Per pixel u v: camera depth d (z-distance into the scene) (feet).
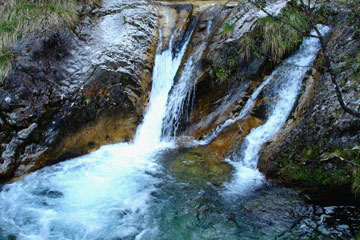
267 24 20.33
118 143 20.75
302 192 14.58
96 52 21.48
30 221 14.35
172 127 21.53
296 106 18.07
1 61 18.62
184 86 21.84
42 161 18.37
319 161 14.82
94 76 20.49
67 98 19.60
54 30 20.72
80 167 18.60
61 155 18.98
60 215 14.71
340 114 15.24
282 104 18.90
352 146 14.11
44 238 13.33
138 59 22.34
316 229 12.62
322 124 15.76
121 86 20.95
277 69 20.48
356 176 13.43
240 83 20.85
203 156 18.94
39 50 19.70
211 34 22.95
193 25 24.56
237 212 14.12
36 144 18.35
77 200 15.74
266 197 14.84
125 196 15.88
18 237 13.38
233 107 20.52
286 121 18.02
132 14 24.41
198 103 21.36
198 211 14.44
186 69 22.45
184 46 24.12
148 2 26.30
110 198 15.80
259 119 19.30
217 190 15.79
